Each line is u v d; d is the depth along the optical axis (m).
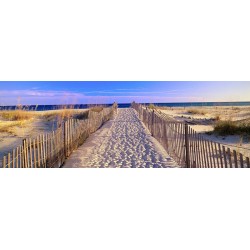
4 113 15.71
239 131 9.53
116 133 12.56
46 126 13.80
